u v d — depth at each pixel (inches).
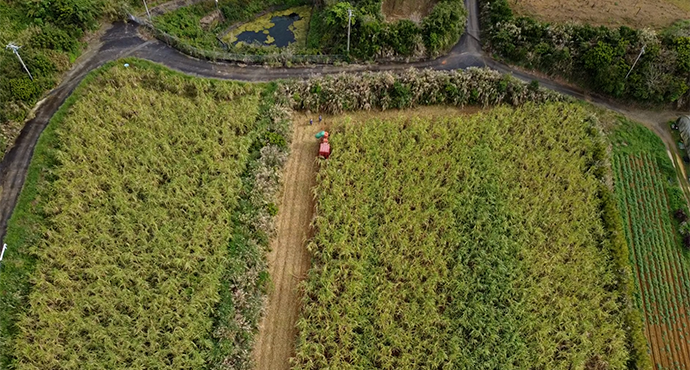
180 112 1942.7
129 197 1663.4
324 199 1748.3
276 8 2566.4
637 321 1518.2
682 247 1753.2
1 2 2106.3
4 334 1354.6
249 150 1892.2
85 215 1589.6
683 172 1993.1
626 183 1931.6
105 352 1357.0
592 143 1973.4
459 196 1766.7
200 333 1419.8
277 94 2075.5
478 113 2068.2
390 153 1886.1
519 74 2279.8
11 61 1900.8
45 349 1338.6
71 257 1514.5
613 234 1705.2
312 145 2009.1
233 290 1530.5
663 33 2242.9
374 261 1614.2
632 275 1670.8
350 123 2012.8
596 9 2412.6
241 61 2222.0
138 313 1421.0
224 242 1611.7
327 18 2260.1
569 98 2155.5
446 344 1448.1
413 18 2439.7
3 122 1792.6
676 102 2176.4
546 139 1984.5
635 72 2140.7
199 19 2434.8
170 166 1768.0
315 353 1409.9
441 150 1940.2
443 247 1643.7
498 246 1636.3
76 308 1411.2
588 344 1454.2
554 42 2231.8
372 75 2142.0
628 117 2165.4
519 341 1449.3
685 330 1569.9
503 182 1811.0
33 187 1653.5
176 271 1519.4
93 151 1745.8
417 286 1552.7
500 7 2357.3
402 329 1454.2
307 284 1561.3
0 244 1514.5
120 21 2295.8
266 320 1539.1
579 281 1589.6
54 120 1850.4
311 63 2253.9
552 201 1766.7
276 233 1733.5
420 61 2295.8
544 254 1627.7
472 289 1553.9
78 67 2074.3
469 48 2363.4
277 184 1834.4
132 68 2095.2
